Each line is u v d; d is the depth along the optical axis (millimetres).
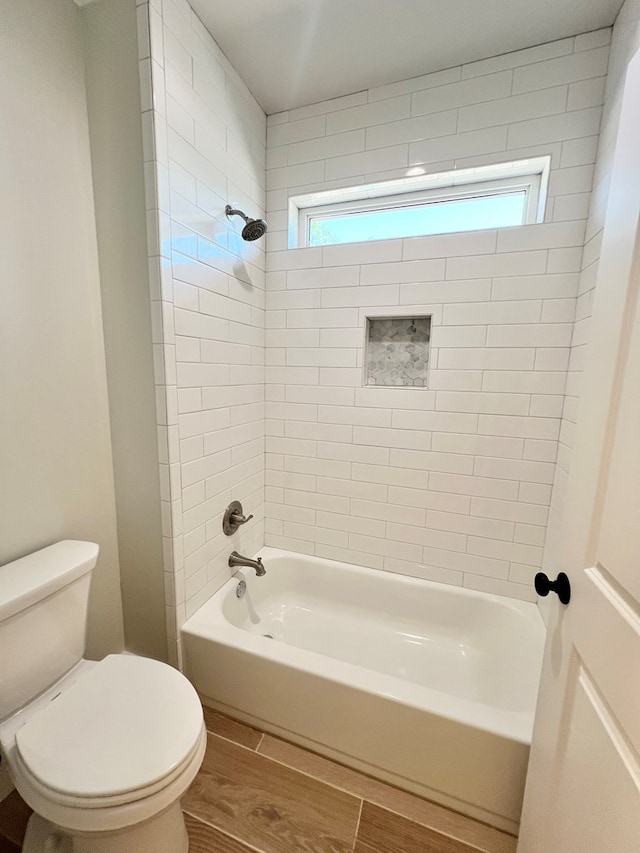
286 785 1129
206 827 1018
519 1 1147
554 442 1478
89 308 1234
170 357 1224
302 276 1752
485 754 1001
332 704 1164
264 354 1863
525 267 1429
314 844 987
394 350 1743
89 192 1201
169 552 1319
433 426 1642
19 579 964
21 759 777
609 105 1199
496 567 1630
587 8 1166
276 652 1250
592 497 655
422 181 1560
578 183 1329
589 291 1246
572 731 668
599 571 625
